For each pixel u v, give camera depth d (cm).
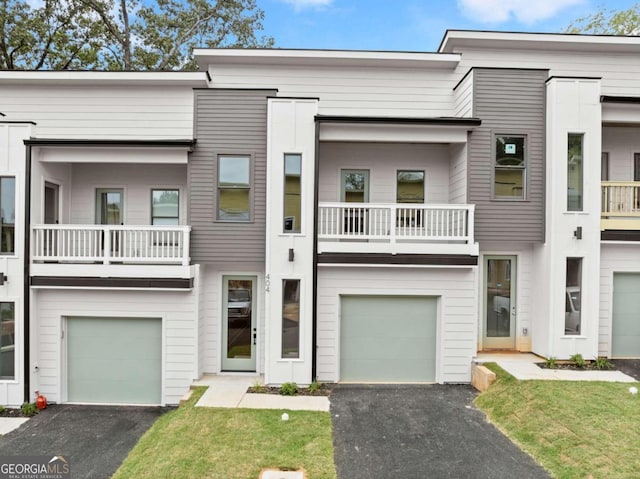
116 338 825
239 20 1961
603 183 853
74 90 970
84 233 815
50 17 1633
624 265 878
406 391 773
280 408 679
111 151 838
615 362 838
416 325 830
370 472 486
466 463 505
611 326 880
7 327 796
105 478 535
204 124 833
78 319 825
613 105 848
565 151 823
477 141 841
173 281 793
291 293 802
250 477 473
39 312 811
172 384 812
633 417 578
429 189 955
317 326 812
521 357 856
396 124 823
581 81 827
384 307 829
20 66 1661
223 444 549
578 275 828
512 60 1004
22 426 708
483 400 705
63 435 671
